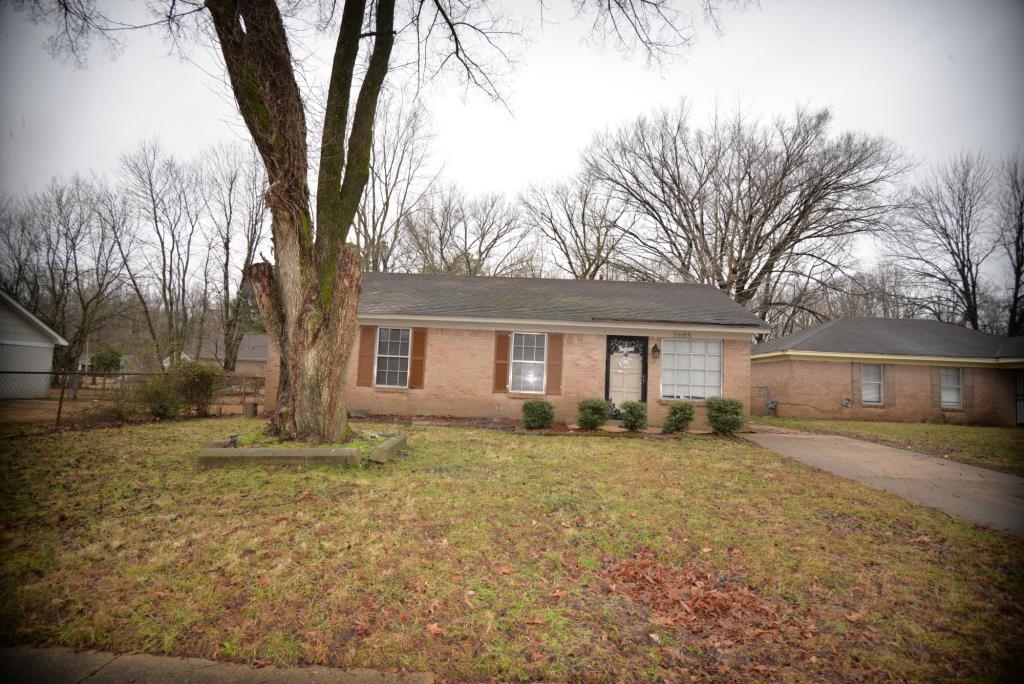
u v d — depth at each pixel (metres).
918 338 19.48
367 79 8.65
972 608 3.72
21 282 27.11
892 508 6.16
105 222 27.31
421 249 31.17
